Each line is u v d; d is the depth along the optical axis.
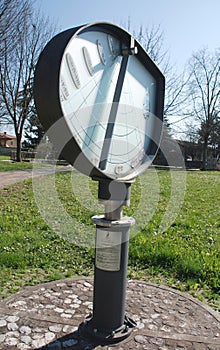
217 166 35.41
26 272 3.92
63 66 1.96
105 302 2.55
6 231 5.50
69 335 2.61
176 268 4.12
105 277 2.53
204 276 3.91
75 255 4.55
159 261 4.34
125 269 2.59
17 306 3.04
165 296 3.39
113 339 2.52
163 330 2.75
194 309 3.14
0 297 3.26
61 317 2.87
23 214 6.92
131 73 2.49
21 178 13.59
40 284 3.54
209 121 34.19
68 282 3.61
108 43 2.29
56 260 4.34
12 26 15.60
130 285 3.63
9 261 4.11
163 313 3.04
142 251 4.57
